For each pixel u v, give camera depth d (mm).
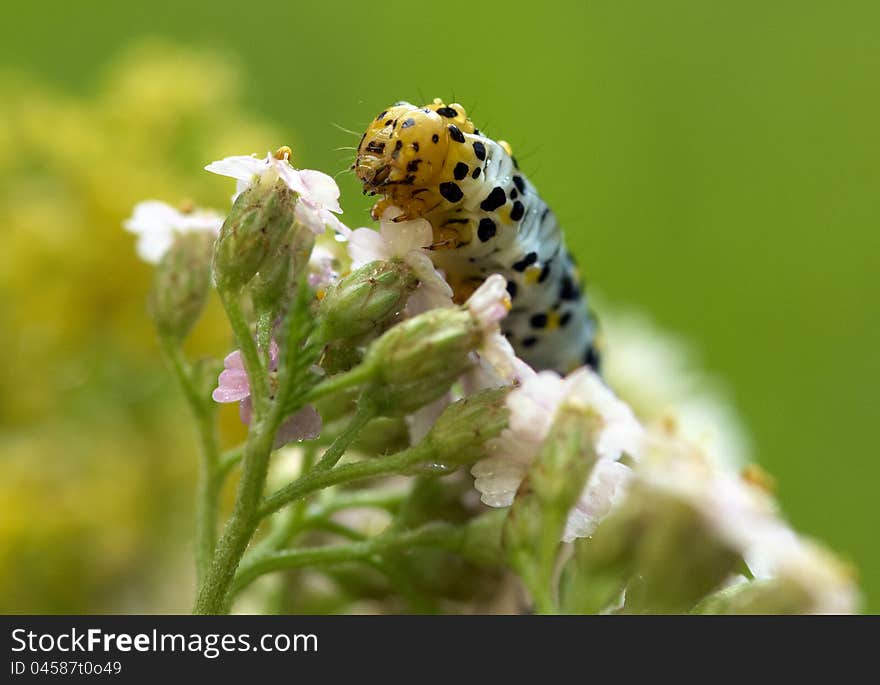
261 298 129
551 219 140
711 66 231
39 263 167
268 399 127
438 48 226
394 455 127
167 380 169
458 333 126
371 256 130
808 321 223
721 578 122
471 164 134
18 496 162
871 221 227
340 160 141
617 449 124
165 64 177
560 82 227
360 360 130
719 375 213
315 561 132
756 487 123
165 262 140
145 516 166
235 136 175
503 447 126
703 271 224
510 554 124
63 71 216
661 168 227
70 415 168
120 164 170
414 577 135
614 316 195
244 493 126
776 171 230
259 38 223
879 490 214
